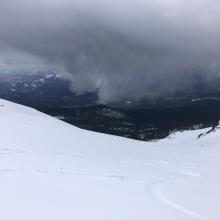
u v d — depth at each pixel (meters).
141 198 24.75
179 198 26.64
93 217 18.11
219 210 23.12
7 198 20.11
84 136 73.31
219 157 74.88
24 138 54.81
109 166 43.69
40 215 17.42
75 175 31.77
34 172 30.23
